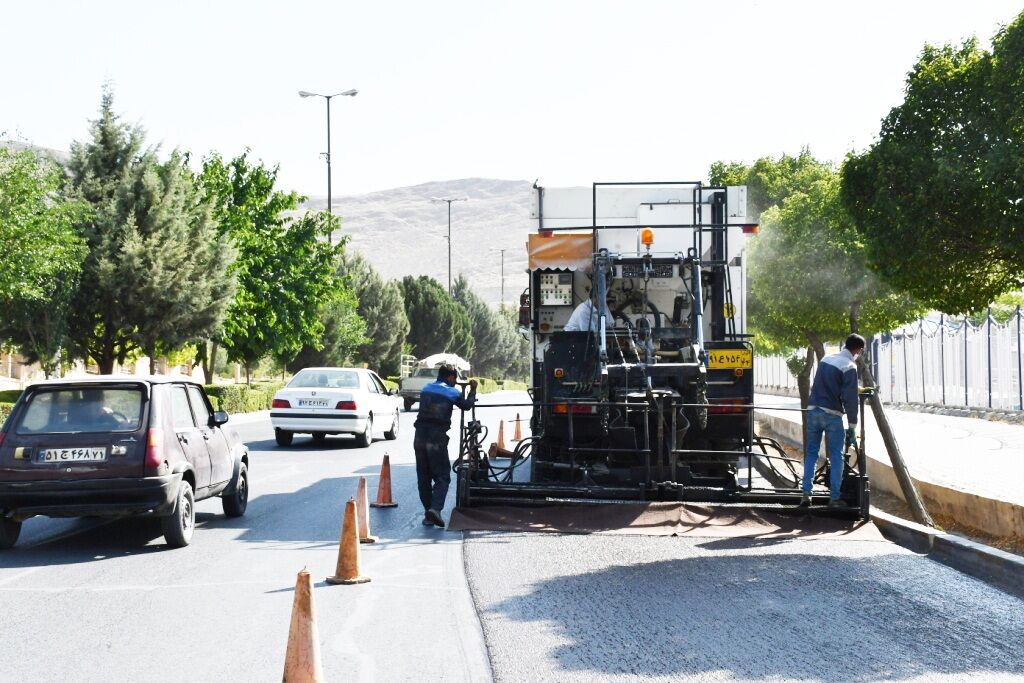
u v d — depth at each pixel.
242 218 56.56
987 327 38.84
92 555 12.95
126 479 12.71
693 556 12.83
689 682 7.51
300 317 60.28
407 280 114.44
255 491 19.95
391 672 7.82
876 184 13.66
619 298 18.58
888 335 51.50
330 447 31.00
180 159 45.94
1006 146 11.79
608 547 13.49
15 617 9.59
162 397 13.52
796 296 20.88
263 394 56.25
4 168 32.78
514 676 7.68
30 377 59.97
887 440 15.77
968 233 12.55
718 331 18.30
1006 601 10.31
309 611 6.82
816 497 15.45
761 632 9.01
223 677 7.69
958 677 7.64
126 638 8.83
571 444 16.39
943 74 13.20
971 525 14.91
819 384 15.21
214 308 46.00
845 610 9.88
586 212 18.67
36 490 12.55
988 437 28.69
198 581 11.31
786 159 27.38
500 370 141.00
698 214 18.28
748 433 17.08
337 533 14.80
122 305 43.47
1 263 32.44
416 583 11.20
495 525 15.10
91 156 44.38
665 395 15.99
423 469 15.70
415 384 59.53
